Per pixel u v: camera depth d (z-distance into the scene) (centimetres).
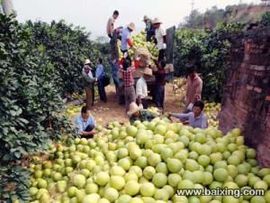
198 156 397
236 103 485
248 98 438
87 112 741
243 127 446
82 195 370
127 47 1238
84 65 1321
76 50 1437
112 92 1538
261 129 392
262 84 398
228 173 376
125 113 1212
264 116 387
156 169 376
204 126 629
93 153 459
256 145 403
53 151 546
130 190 353
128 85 991
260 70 405
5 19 488
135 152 394
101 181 371
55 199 411
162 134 442
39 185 457
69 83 1350
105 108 1270
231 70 530
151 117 629
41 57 767
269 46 391
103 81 1350
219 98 1173
